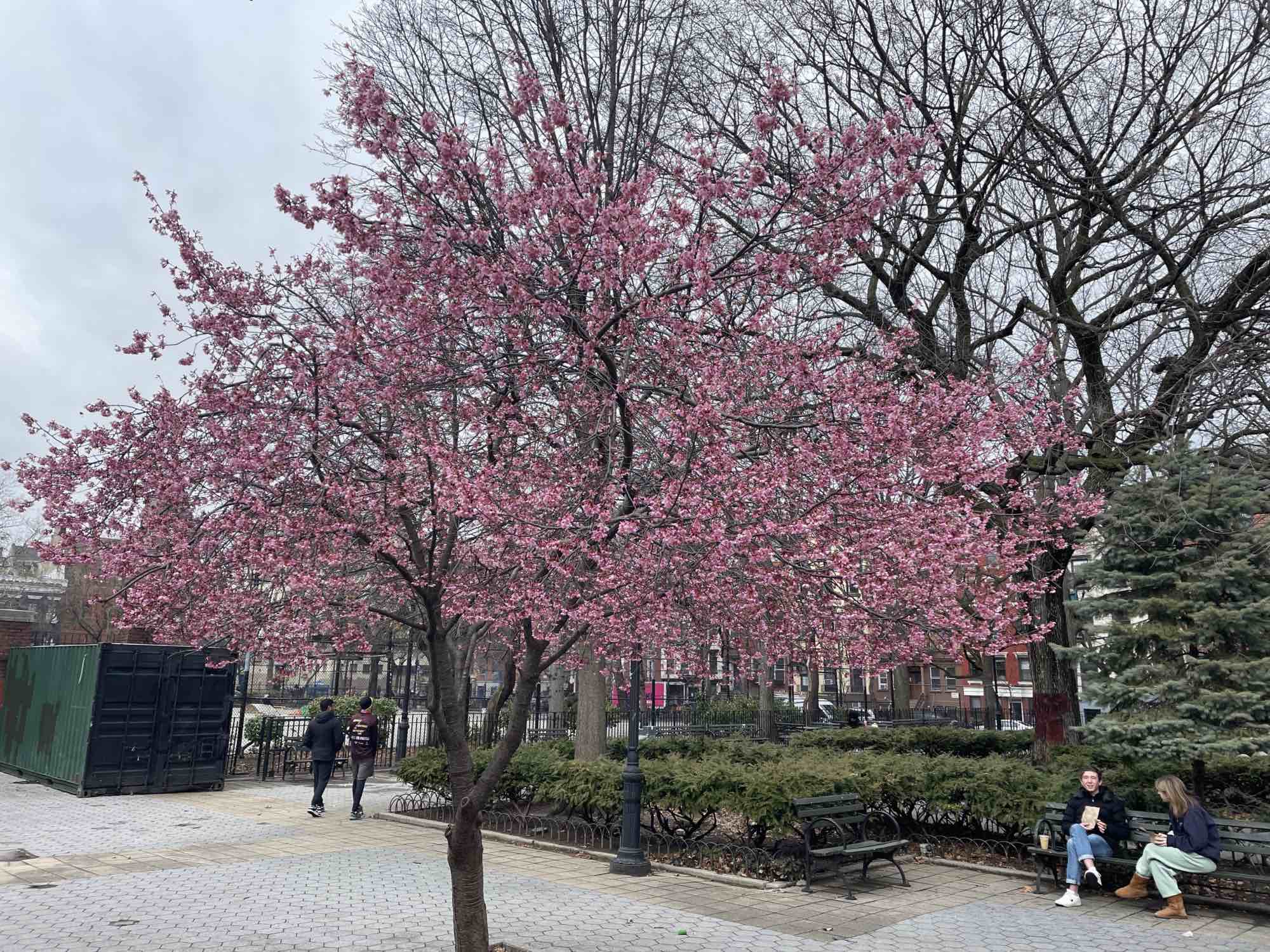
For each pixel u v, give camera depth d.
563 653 6.25
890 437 6.98
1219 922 7.38
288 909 7.30
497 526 6.29
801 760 11.12
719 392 6.23
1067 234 14.46
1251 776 11.12
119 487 6.09
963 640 8.93
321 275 7.26
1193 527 9.20
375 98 6.13
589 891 8.23
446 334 6.68
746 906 7.81
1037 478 12.59
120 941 6.25
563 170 6.60
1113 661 9.26
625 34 12.09
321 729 13.11
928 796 10.15
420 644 8.64
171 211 6.33
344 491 5.88
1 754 17.80
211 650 13.35
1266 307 12.57
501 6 12.32
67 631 33.66
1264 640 8.45
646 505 6.00
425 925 6.82
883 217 12.41
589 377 6.61
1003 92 12.59
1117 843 8.40
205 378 6.16
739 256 6.26
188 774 15.09
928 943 6.64
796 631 8.01
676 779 9.85
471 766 6.14
